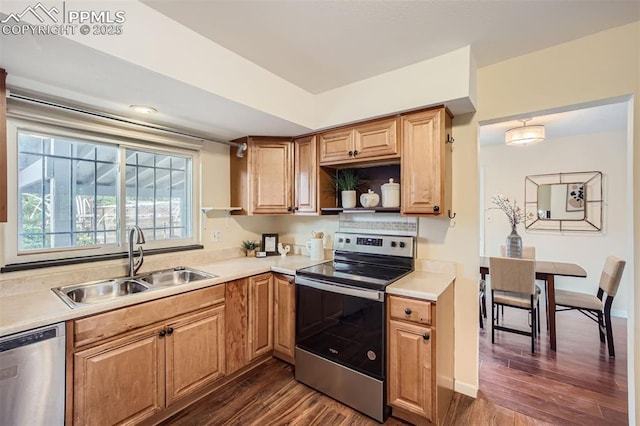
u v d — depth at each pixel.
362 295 1.93
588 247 4.08
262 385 2.25
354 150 2.34
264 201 2.75
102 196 2.13
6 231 1.70
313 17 1.51
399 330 1.83
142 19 1.41
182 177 2.64
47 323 1.35
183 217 2.65
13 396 1.27
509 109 1.98
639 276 1.61
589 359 2.68
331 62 1.98
